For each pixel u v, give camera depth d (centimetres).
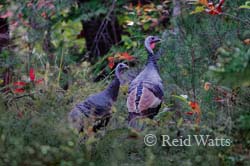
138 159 1173
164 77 1600
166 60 1653
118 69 1438
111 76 1877
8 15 1923
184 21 1698
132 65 1944
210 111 1350
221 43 1557
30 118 1238
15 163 1081
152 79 1397
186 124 1220
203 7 1478
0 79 1692
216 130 1208
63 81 1812
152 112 1370
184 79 1575
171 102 1519
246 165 1134
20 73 1797
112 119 1384
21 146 1103
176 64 1608
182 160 1147
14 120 1245
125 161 1165
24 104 1440
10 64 1803
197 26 1658
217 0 1655
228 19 1623
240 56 1059
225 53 1111
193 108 1297
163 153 1177
